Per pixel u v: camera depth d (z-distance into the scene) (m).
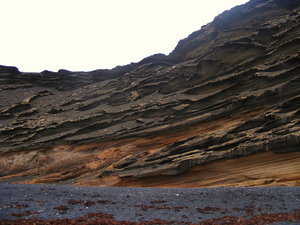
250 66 31.17
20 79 58.53
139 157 27.05
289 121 20.27
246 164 20.25
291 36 29.61
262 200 14.29
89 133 33.91
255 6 42.59
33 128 36.50
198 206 13.55
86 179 27.81
